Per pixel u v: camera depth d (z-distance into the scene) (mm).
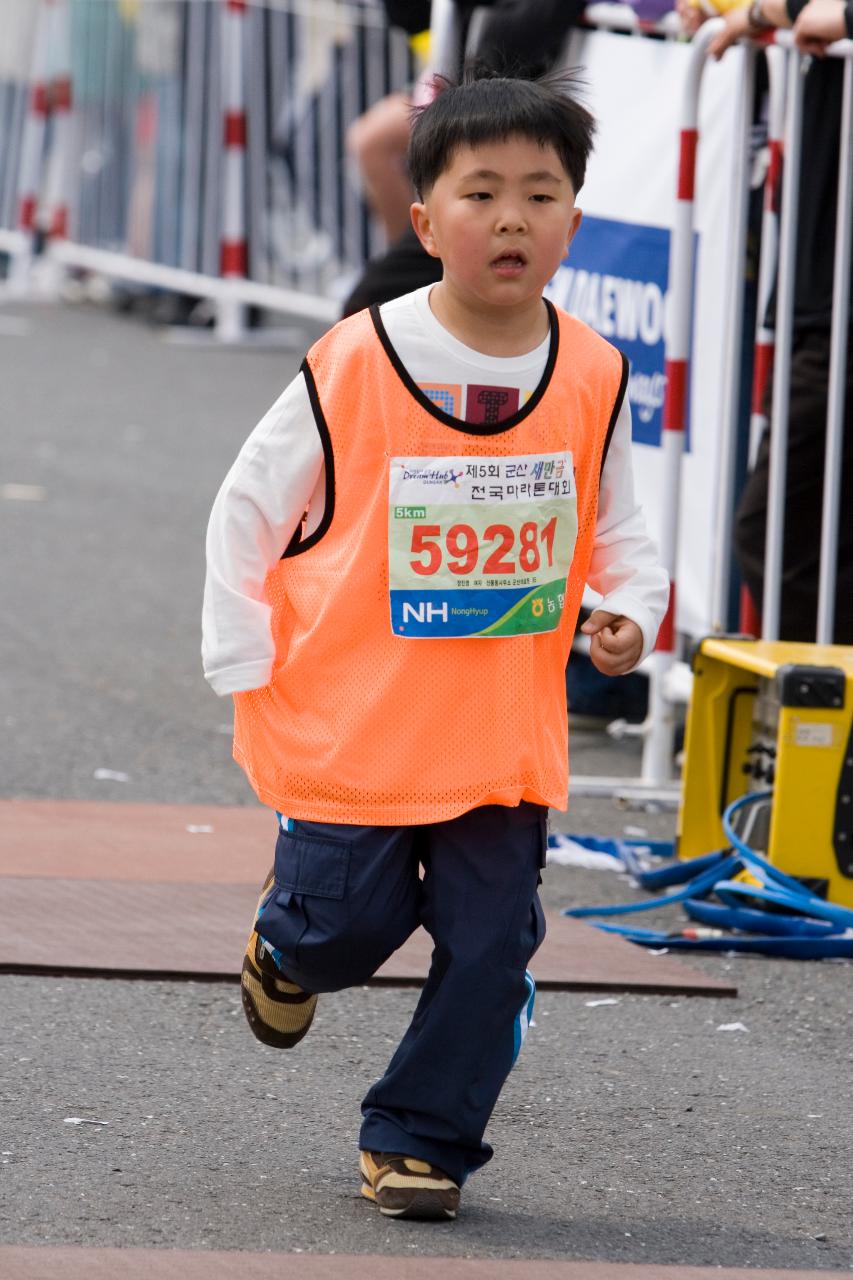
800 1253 8500
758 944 12492
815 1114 10102
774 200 14922
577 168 8211
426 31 18391
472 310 8266
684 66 15891
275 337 41750
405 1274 7984
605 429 8625
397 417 8297
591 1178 9195
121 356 38188
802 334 14602
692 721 13992
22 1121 9445
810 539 14734
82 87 43875
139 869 13258
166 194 41781
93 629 20062
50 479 27047
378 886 8336
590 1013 11344
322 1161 9203
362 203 37906
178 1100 9836
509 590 8352
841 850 12898
